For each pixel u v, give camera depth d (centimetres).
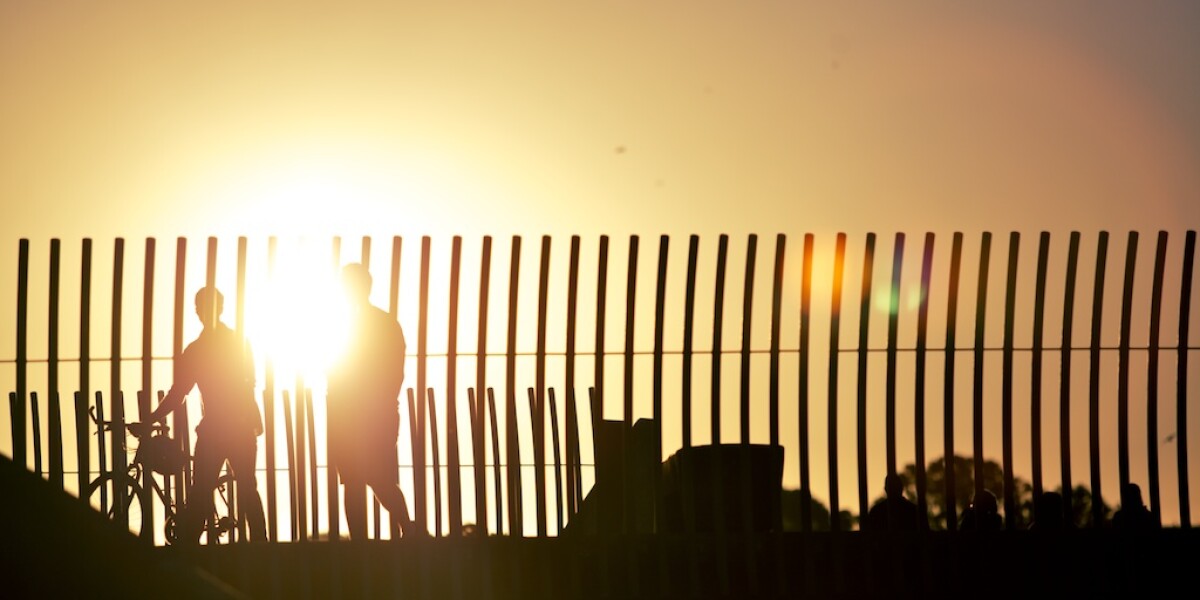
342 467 2327
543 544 2272
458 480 2277
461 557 2270
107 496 2666
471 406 2328
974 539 2303
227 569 2253
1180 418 2328
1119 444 2333
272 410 2272
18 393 2252
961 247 2311
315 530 2283
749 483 2275
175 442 2312
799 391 2275
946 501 2306
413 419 2320
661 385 2272
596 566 2270
